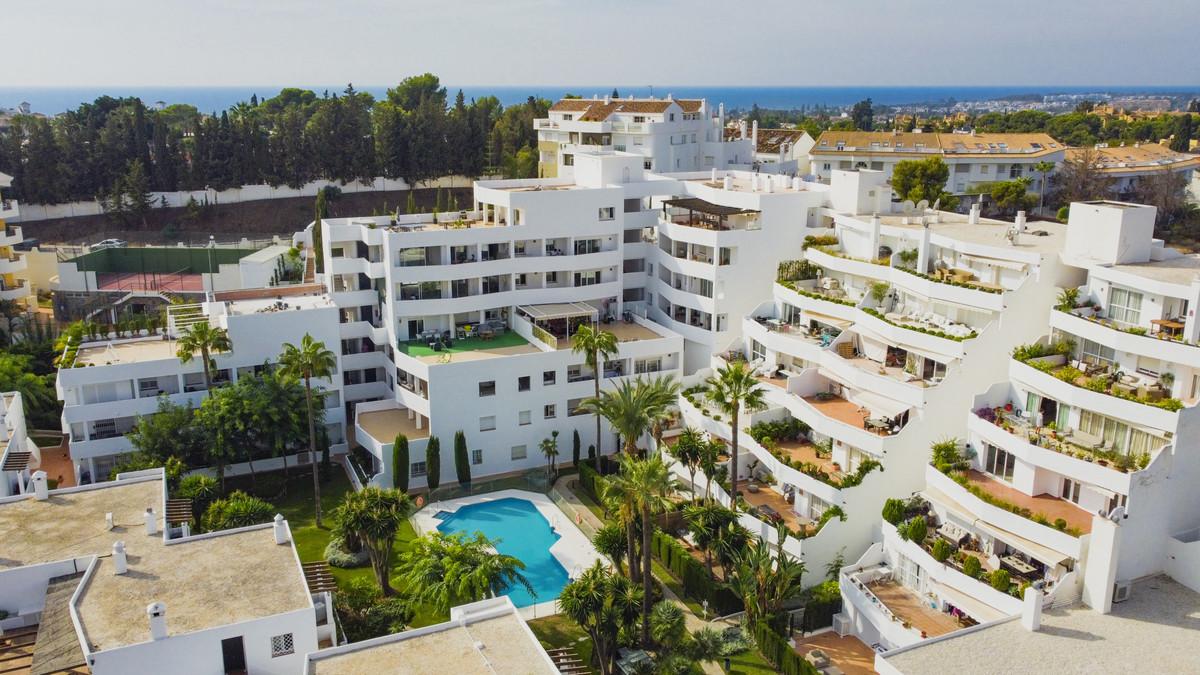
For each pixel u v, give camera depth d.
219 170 170.50
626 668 51.28
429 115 180.25
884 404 63.03
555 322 86.31
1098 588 46.25
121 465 71.88
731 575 59.47
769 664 53.34
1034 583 49.12
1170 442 47.88
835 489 59.62
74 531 52.09
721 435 71.19
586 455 82.44
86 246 136.38
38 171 157.75
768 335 76.06
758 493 67.75
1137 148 181.38
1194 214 147.62
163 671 41.06
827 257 76.88
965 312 64.31
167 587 45.97
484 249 86.06
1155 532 48.19
